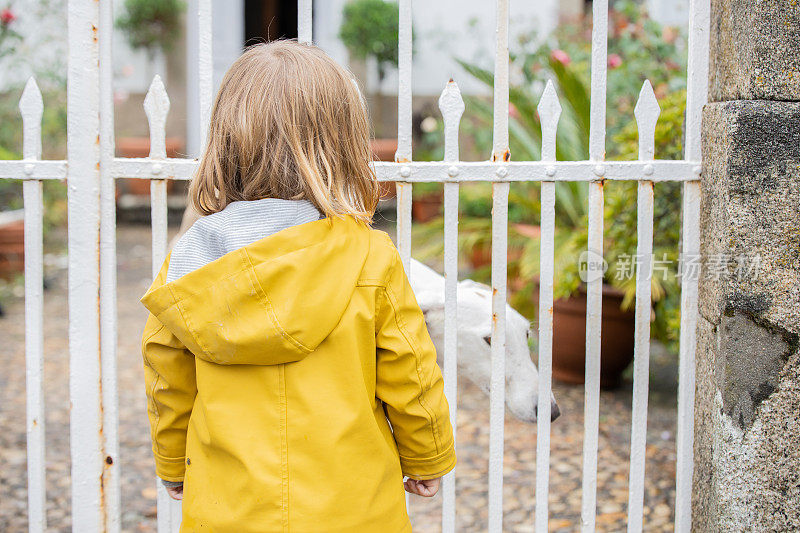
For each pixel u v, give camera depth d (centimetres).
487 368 216
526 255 396
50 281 664
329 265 142
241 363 142
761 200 180
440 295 214
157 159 183
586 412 198
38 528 190
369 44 924
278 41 158
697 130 195
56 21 655
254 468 138
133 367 463
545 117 187
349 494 140
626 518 281
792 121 178
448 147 185
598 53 187
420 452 153
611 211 352
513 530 276
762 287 181
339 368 142
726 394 184
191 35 934
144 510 291
